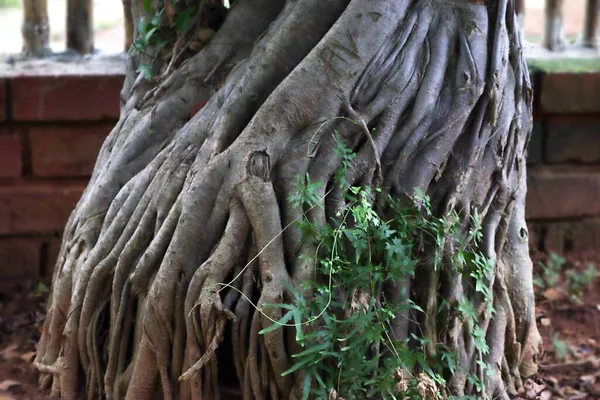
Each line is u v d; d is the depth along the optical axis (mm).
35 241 5727
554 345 4902
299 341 3426
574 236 6277
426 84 3770
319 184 3561
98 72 5586
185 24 4285
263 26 4223
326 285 3562
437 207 3836
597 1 6395
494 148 3943
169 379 3725
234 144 3645
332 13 3824
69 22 5984
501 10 3930
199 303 3543
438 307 3832
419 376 3551
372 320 3629
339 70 3656
